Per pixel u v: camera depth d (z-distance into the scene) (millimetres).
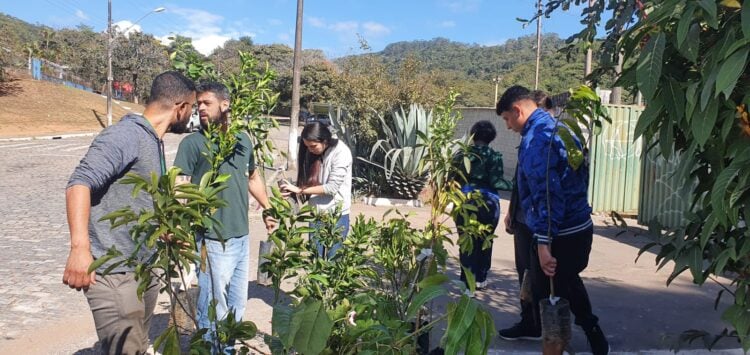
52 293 5738
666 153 2232
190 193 1764
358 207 11781
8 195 11750
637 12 3119
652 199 9648
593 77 3457
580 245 3672
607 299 5719
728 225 2535
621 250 8070
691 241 2807
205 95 3441
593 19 3533
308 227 2324
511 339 4520
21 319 5008
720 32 2154
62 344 4496
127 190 2689
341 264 2391
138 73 60781
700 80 2100
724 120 2180
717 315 5230
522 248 4379
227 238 3549
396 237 2602
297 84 17891
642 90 1989
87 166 2480
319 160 4734
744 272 2605
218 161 2254
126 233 2658
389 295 2500
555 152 3490
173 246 1811
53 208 10516
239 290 3752
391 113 13102
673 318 5141
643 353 4289
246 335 2057
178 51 3178
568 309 3090
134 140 2686
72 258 2377
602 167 10969
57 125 35594
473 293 1770
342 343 2059
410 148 12016
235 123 2336
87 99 45219
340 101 14297
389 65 16141
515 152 17109
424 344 2684
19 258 7055
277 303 2248
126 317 2709
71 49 67438
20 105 37781
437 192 2609
